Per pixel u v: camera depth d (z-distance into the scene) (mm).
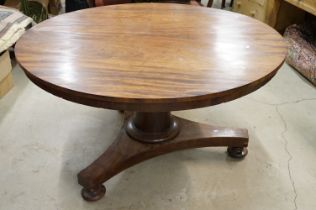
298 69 2367
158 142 1446
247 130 1595
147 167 1510
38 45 1148
